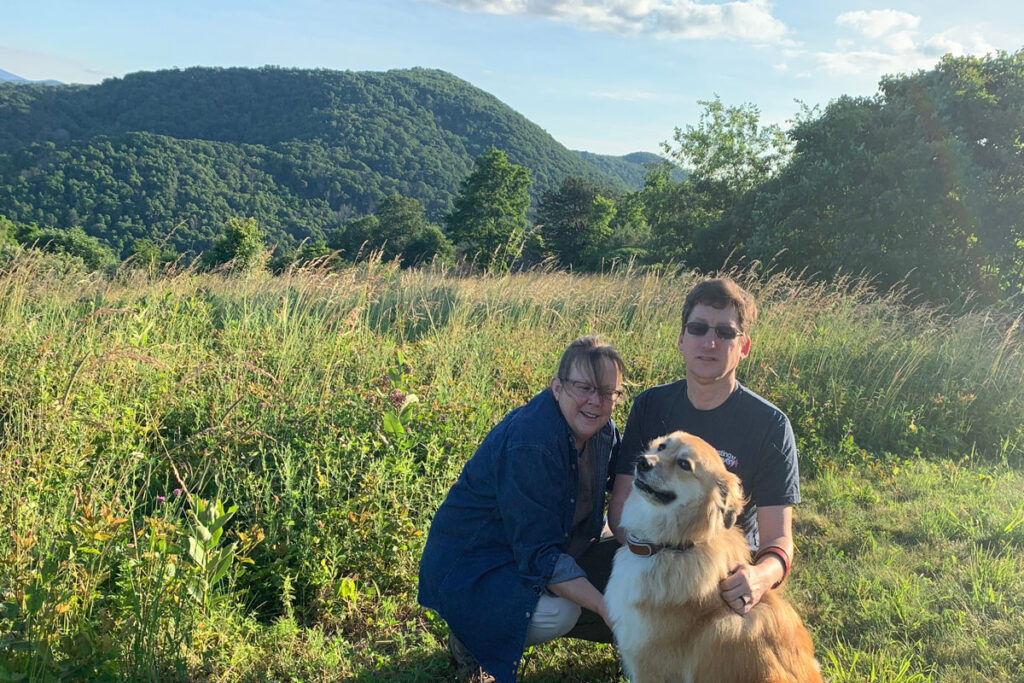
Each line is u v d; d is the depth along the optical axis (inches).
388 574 153.3
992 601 155.5
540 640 117.8
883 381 321.4
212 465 177.0
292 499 159.6
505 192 2041.1
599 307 382.9
